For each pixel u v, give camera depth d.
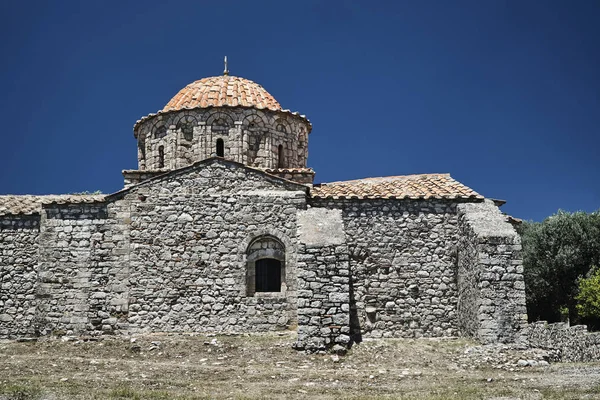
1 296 28.22
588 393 18.59
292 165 31.33
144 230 27.61
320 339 24.44
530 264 37.50
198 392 19.16
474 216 27.02
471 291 26.09
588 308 32.72
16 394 18.31
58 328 27.09
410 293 27.77
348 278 24.88
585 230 37.59
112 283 27.28
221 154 30.41
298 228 27.09
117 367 22.41
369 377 21.17
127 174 28.81
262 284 27.55
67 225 27.80
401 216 28.22
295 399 18.39
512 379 20.77
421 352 24.17
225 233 27.55
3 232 28.64
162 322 26.94
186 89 32.56
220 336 26.22
